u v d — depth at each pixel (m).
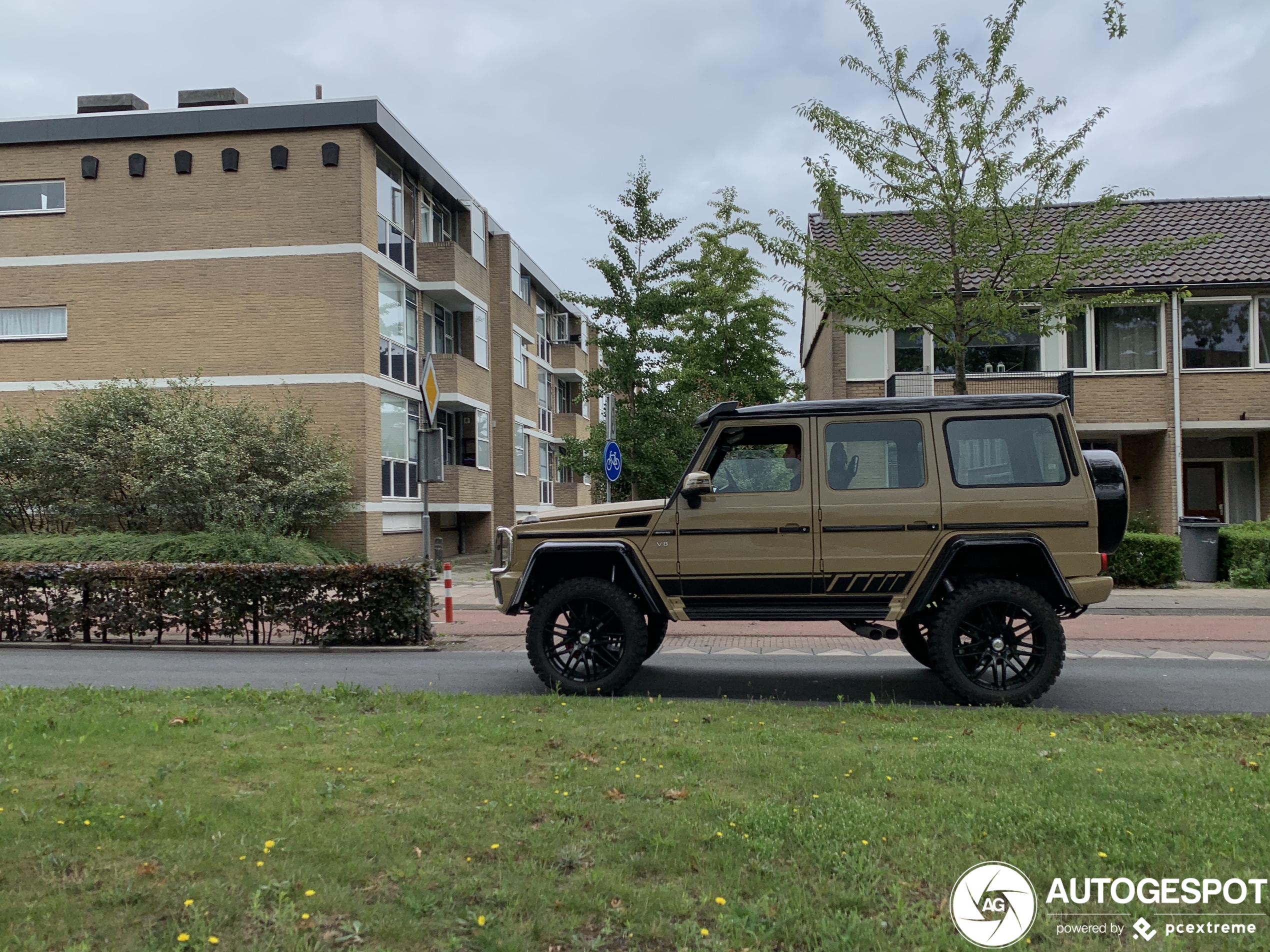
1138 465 22.70
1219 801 4.26
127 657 10.05
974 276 15.63
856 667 9.20
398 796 4.34
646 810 4.11
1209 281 20.81
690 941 2.96
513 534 7.67
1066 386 20.77
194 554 16.73
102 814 3.98
